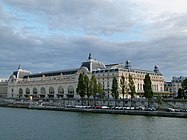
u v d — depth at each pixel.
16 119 144.38
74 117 153.75
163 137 89.44
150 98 196.00
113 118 145.38
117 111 175.50
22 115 170.50
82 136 90.81
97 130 102.94
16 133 96.88
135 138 87.62
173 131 100.62
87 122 127.81
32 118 149.75
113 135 92.56
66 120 137.62
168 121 129.62
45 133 96.75
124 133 96.31
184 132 98.56
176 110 167.88
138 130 102.69
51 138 87.81
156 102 198.38
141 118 144.62
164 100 197.00
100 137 89.12
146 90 193.62
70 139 86.06
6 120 139.00
